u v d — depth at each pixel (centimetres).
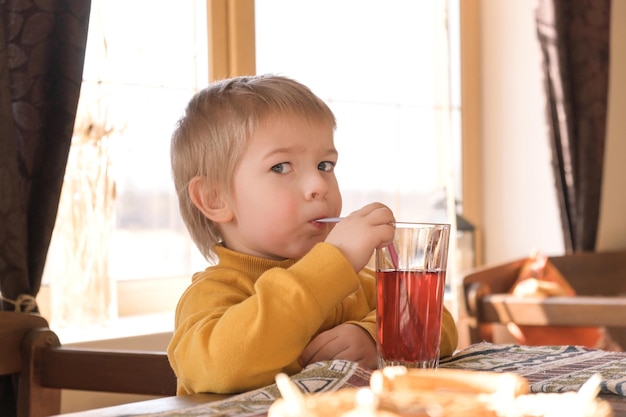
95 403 197
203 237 118
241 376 88
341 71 263
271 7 245
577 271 289
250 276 109
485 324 234
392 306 83
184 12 221
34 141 158
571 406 55
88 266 195
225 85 116
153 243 223
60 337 192
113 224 202
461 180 318
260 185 108
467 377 60
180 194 119
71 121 160
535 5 296
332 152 112
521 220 316
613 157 335
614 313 216
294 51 251
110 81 195
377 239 96
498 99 320
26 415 132
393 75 278
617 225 336
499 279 259
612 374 84
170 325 213
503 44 318
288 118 109
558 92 293
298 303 90
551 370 88
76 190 191
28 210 158
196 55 223
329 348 99
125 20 209
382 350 84
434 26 289
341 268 93
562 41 293
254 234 109
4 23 154
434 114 289
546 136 299
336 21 262
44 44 159
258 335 88
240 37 233
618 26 336
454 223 289
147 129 215
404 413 52
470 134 320
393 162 277
